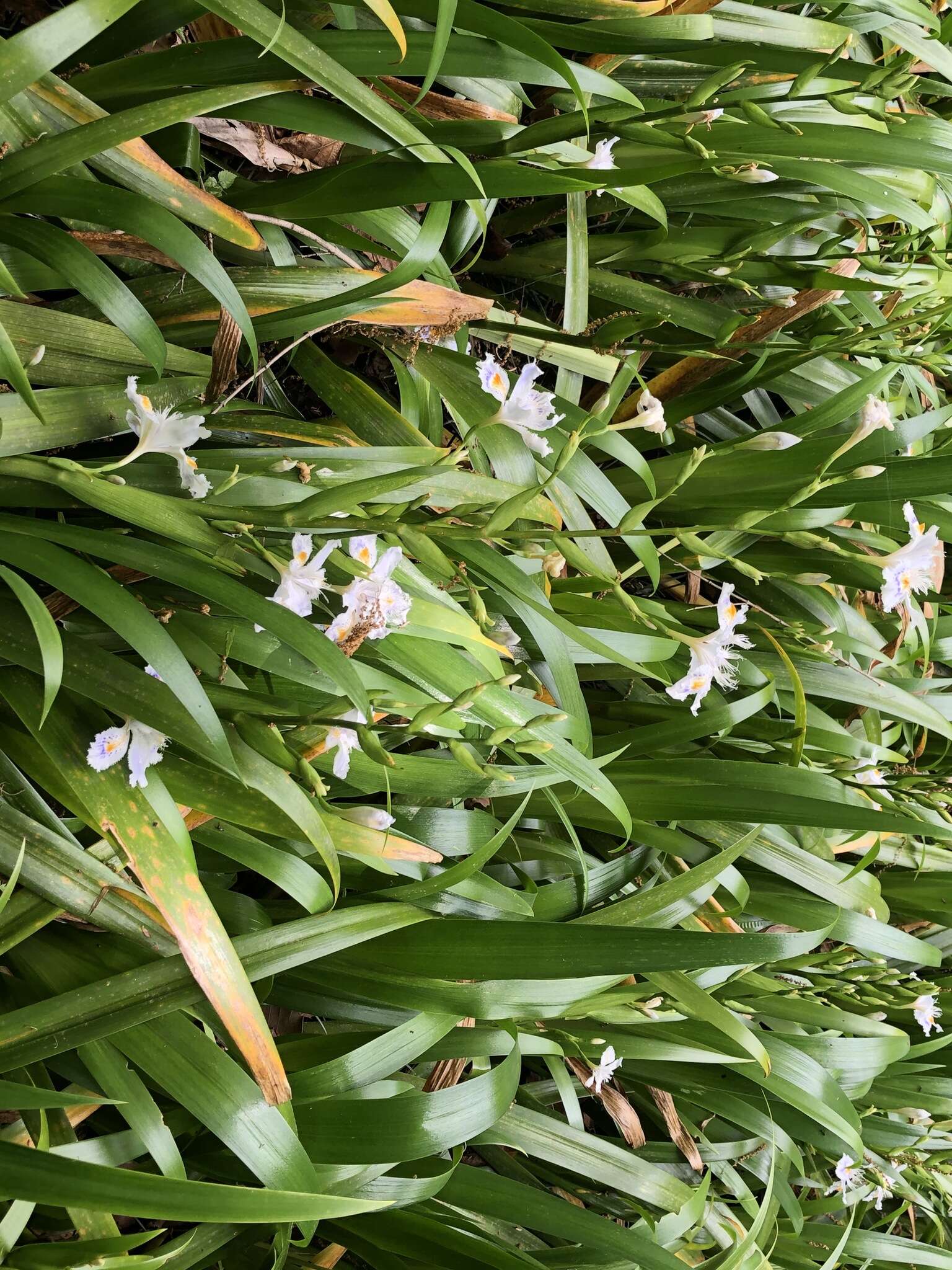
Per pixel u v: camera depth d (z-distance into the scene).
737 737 0.94
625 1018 0.86
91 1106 0.67
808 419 0.91
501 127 0.81
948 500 0.97
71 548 0.66
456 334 0.87
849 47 1.04
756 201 0.98
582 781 0.71
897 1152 1.03
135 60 0.73
